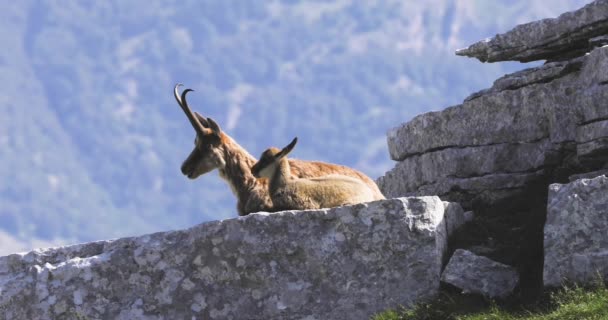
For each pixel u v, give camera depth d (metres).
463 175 52.75
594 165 48.12
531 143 51.16
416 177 55.34
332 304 43.62
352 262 43.81
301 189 49.06
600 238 40.84
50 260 46.06
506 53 54.72
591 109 47.56
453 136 53.44
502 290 42.56
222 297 44.56
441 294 42.84
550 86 50.47
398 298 43.12
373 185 52.47
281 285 44.16
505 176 51.22
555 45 52.84
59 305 45.19
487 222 48.19
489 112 52.38
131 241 45.66
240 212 51.66
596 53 47.84
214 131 52.91
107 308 45.03
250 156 53.00
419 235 43.44
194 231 45.28
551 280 41.34
